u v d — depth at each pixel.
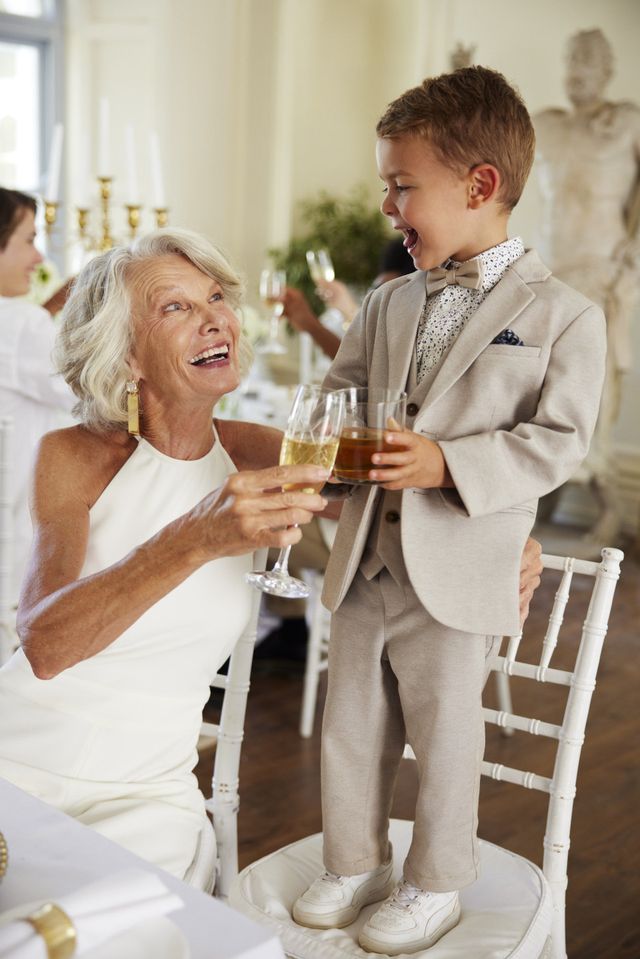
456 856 1.51
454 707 1.49
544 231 5.68
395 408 1.34
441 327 1.54
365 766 1.57
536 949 1.50
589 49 5.43
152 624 1.59
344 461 1.35
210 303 1.63
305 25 7.01
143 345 1.61
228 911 1.00
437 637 1.48
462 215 1.48
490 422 1.47
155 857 1.51
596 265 5.54
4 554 2.66
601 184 5.48
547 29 6.15
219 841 1.83
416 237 1.52
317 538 3.34
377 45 7.39
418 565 1.44
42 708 1.59
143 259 1.61
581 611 4.91
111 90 7.10
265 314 6.84
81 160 7.26
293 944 1.50
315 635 3.46
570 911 2.58
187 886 1.04
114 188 7.07
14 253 3.36
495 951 1.47
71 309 1.66
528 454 1.40
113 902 0.90
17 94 7.31
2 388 3.03
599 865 2.80
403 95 1.50
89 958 0.87
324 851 1.59
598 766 3.39
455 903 1.56
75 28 7.22
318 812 3.01
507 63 6.33
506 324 1.47
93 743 1.59
